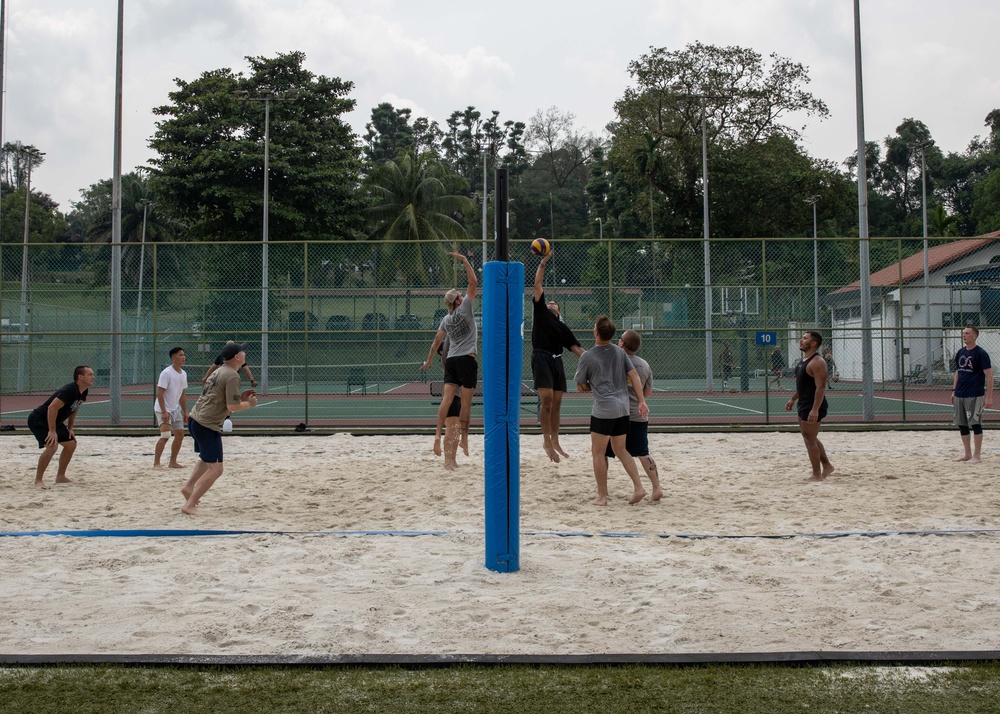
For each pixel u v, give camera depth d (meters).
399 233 49.19
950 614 5.15
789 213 46.78
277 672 4.32
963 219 81.00
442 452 13.03
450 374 11.14
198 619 5.12
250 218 37.41
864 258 17.50
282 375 21.42
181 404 11.80
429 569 6.25
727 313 17.66
